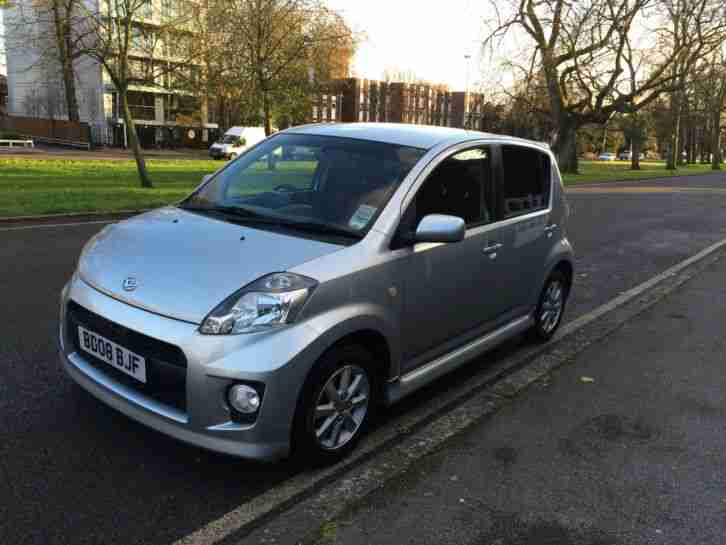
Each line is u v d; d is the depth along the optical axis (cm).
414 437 377
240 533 277
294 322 295
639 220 1596
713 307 730
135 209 1225
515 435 388
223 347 283
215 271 307
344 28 2605
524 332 562
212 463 329
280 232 348
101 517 281
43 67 2892
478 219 425
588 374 500
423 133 428
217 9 2297
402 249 354
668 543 290
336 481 323
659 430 406
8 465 315
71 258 771
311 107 3897
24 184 1730
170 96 5772
